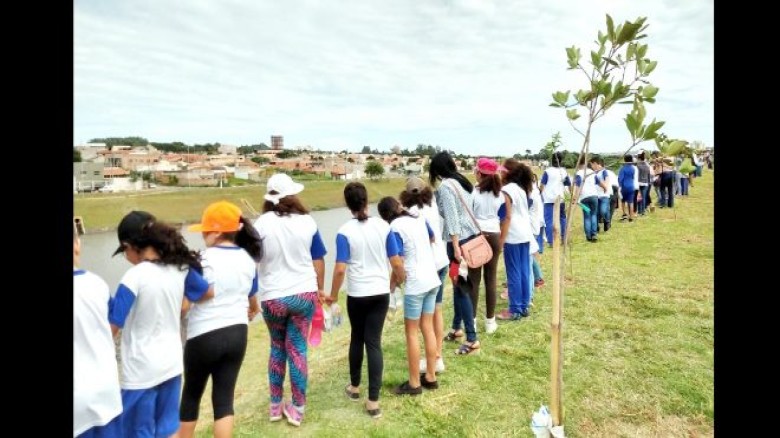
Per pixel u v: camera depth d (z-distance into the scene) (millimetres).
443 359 4414
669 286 6367
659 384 3752
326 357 4891
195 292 2658
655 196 18172
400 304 6270
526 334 4887
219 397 2826
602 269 7395
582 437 3143
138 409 2465
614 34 2240
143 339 2482
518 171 5207
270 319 3365
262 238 3201
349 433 3287
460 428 3320
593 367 4090
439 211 4312
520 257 5285
